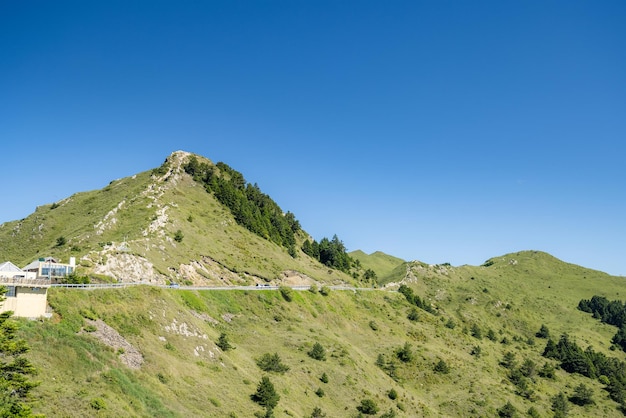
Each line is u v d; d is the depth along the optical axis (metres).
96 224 127.25
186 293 100.75
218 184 185.62
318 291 144.00
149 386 55.44
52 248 120.19
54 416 40.25
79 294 64.69
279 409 69.75
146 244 115.25
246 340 96.88
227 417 58.97
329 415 78.62
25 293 55.62
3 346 43.44
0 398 37.72
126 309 70.00
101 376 50.97
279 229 193.38
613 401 138.62
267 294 124.12
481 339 174.38
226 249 143.38
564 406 121.44
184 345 72.69
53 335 53.09
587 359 161.50
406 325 153.62
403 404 96.56
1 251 142.25
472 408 106.31
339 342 111.81
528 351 177.25
